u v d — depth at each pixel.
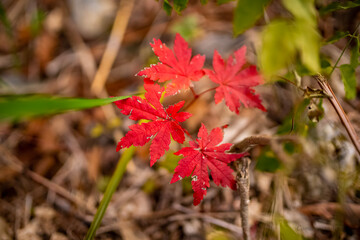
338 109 0.36
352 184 0.40
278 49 0.28
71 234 0.45
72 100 0.33
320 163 0.41
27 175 0.50
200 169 0.34
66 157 0.52
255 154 0.45
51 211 0.47
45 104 0.31
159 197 0.47
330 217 0.41
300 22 0.28
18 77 0.64
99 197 0.48
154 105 0.35
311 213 0.42
